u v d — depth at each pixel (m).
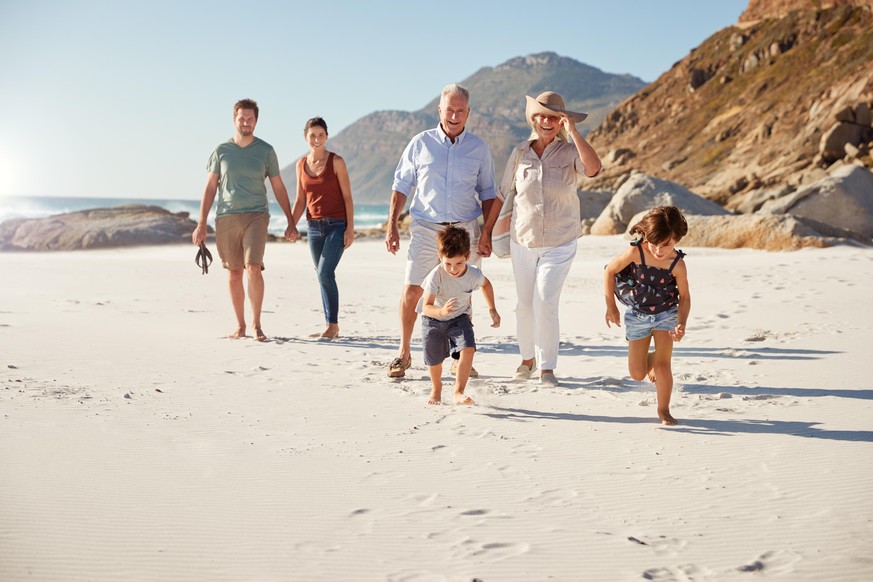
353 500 3.97
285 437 5.06
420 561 3.28
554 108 7.02
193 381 6.67
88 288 13.77
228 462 4.51
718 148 77.44
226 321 10.63
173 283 15.05
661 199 32.28
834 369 7.20
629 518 3.78
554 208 7.06
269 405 5.91
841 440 5.01
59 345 8.05
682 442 5.02
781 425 5.38
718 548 3.44
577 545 3.46
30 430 4.95
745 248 26.38
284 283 15.46
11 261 18.92
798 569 3.23
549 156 7.13
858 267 18.03
